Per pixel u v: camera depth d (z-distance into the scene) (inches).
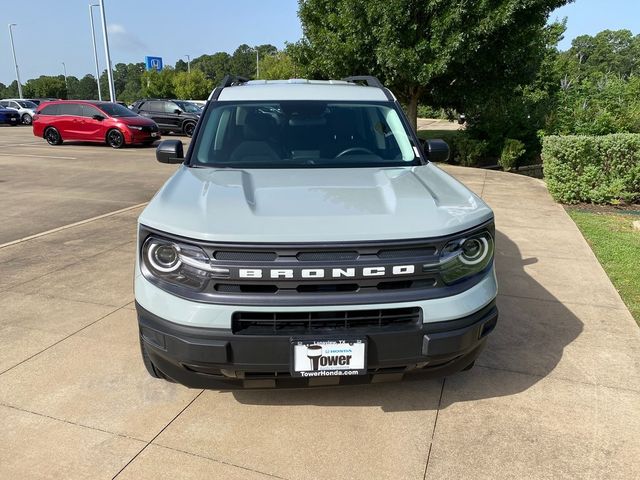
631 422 110.4
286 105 154.6
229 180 120.8
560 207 323.6
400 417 112.0
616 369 131.3
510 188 390.9
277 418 111.4
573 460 99.3
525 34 509.4
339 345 92.7
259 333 93.0
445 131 877.8
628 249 230.8
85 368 130.8
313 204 103.8
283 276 91.1
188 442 103.8
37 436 105.1
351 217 97.5
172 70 2037.4
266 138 145.3
